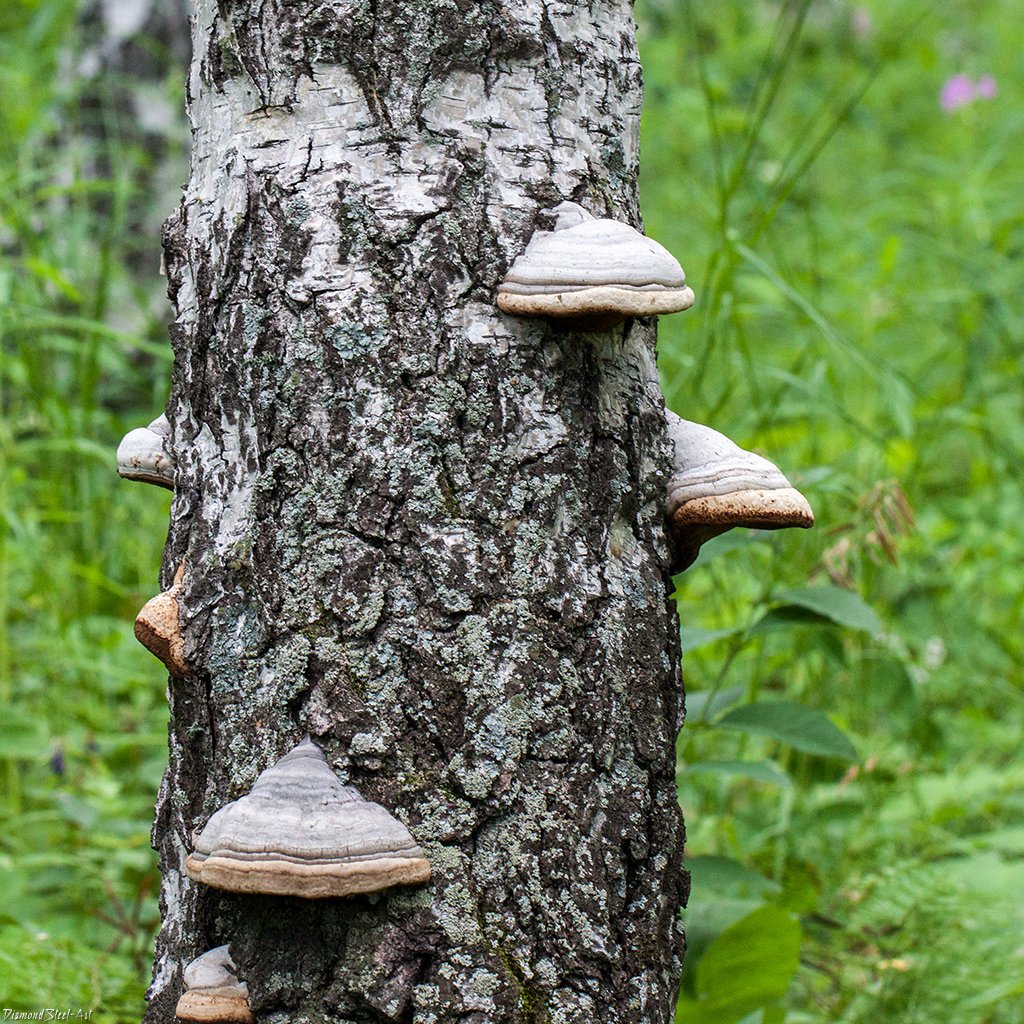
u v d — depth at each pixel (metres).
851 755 2.52
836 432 4.21
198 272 2.30
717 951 2.47
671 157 6.31
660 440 2.32
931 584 3.71
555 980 2.26
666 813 2.30
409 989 2.24
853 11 7.98
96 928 2.73
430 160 2.27
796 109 7.16
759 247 5.09
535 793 2.26
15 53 4.61
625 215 2.33
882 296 4.45
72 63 4.82
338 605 2.26
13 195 3.94
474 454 2.27
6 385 4.04
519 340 2.27
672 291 2.25
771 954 2.47
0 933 2.65
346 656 2.26
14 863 2.78
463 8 2.27
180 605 2.30
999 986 2.62
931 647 3.26
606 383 2.29
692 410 3.18
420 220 2.26
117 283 4.27
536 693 2.26
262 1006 2.25
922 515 4.04
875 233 5.32
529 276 2.25
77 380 3.73
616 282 2.24
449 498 2.26
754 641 3.02
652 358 2.33
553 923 2.26
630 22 2.34
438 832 2.25
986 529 4.06
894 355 5.24
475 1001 2.24
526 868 2.26
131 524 3.67
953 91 5.80
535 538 2.27
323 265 2.27
